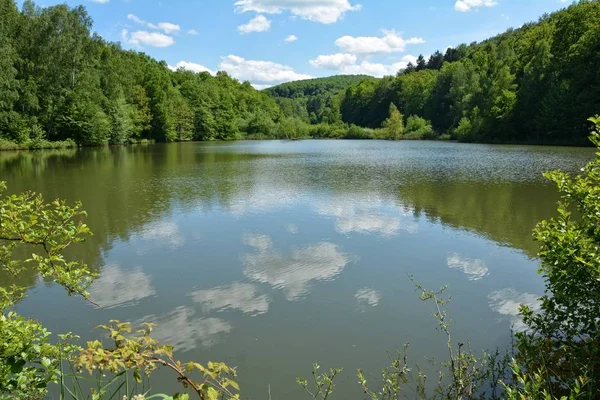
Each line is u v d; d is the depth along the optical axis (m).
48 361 2.88
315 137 98.06
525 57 60.53
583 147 44.91
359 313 6.53
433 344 5.61
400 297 7.11
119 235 11.04
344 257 9.18
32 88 44.12
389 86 109.00
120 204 15.06
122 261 9.00
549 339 4.49
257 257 9.22
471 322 6.21
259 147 56.81
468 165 28.33
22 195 3.60
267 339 5.77
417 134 82.81
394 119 85.69
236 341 5.72
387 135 87.31
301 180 21.25
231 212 13.77
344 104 130.25
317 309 6.67
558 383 4.07
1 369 2.74
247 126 94.56
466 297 7.10
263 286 7.63
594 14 50.34
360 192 17.48
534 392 2.74
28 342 2.95
